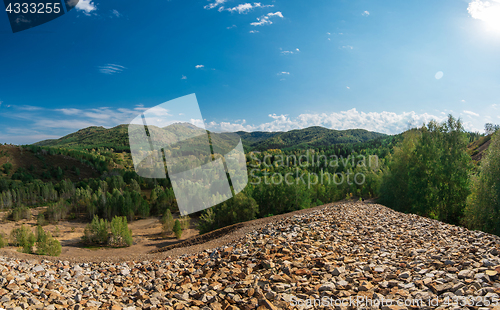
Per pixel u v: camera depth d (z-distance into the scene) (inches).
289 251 285.3
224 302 184.7
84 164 6924.2
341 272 228.4
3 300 173.0
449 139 1071.6
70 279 248.7
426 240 346.0
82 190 4065.0
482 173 899.4
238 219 1268.5
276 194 1753.2
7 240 2258.9
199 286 221.0
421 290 183.3
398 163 1227.2
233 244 371.9
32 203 4402.1
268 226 473.1
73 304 183.8
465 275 195.6
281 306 172.1
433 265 231.0
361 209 625.0
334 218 480.7
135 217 3166.8
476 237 348.8
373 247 313.9
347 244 326.6
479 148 3395.7
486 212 860.0
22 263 282.4
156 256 364.2
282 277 216.8
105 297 207.5
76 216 3587.6
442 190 1083.3
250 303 176.9
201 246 430.9
